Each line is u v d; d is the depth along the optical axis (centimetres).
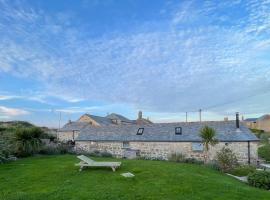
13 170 1291
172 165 1545
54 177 1138
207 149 2003
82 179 1102
